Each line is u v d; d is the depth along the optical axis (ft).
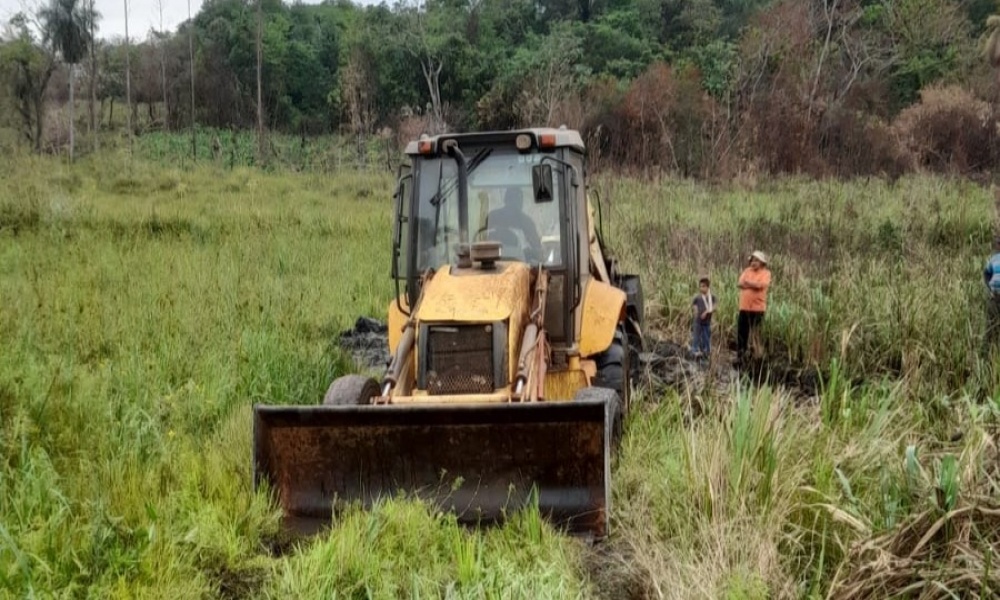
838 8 139.03
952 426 21.33
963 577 13.62
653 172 85.30
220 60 162.81
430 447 17.85
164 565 15.11
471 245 20.79
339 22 196.95
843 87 123.44
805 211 62.18
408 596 14.90
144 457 19.35
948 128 100.42
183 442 20.11
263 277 39.91
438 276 20.49
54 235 48.65
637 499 18.22
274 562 15.97
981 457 16.46
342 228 57.82
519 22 182.39
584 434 17.39
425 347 19.38
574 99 107.86
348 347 31.35
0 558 14.51
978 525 14.79
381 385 19.98
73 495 17.04
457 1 182.70
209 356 25.52
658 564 15.53
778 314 33.88
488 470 17.80
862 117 106.52
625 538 17.06
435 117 123.65
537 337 19.76
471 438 17.72
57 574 14.48
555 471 17.62
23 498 16.35
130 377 23.54
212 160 108.58
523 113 111.86
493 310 19.34
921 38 142.00
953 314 30.04
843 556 15.25
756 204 69.92
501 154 22.56
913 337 29.53
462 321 19.25
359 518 16.67
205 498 17.72
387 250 49.47
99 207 61.62
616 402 20.15
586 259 23.49
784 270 41.57
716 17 173.68
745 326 32.19
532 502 17.46
